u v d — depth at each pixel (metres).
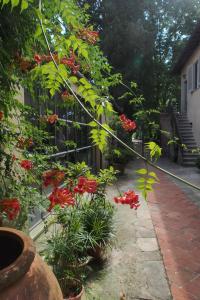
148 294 3.40
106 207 4.48
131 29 17.47
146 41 17.98
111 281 3.64
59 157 6.09
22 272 1.43
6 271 1.38
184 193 8.62
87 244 3.73
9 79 2.39
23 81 2.58
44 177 2.62
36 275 1.50
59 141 6.18
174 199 7.84
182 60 17.30
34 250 1.57
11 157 2.80
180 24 23.34
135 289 3.49
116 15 17.70
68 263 3.21
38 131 3.23
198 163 12.71
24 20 2.12
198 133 14.62
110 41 17.45
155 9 20.62
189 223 5.84
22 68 2.37
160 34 23.44
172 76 22.91
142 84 18.47
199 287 3.56
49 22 2.18
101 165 11.03
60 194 2.51
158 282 3.64
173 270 3.94
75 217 3.66
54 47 2.13
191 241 4.91
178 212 6.60
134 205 2.51
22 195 2.89
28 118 3.32
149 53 18.11
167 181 10.54
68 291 3.02
